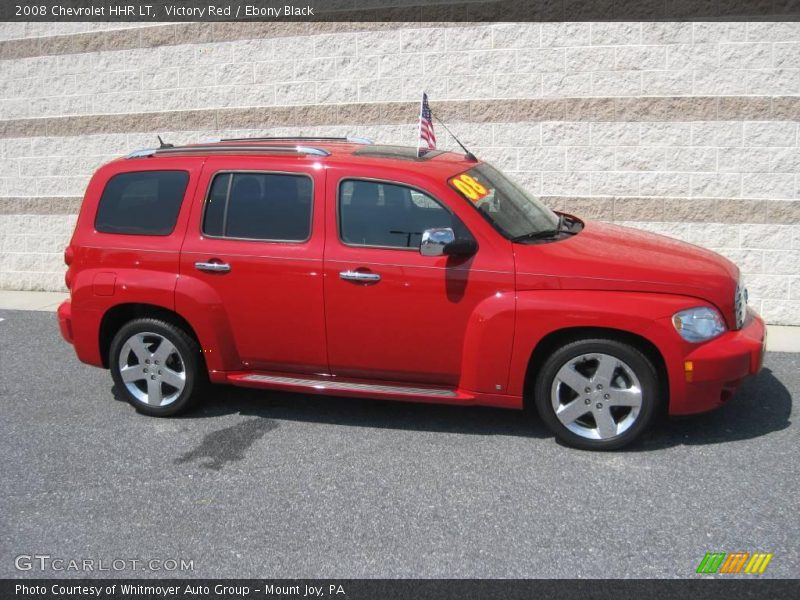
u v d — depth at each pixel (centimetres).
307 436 597
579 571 421
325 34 956
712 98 848
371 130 956
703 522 462
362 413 638
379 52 941
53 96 1070
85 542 463
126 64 1037
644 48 858
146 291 612
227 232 605
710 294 539
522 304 544
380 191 580
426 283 561
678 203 870
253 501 503
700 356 530
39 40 1064
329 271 577
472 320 556
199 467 551
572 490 504
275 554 446
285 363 606
